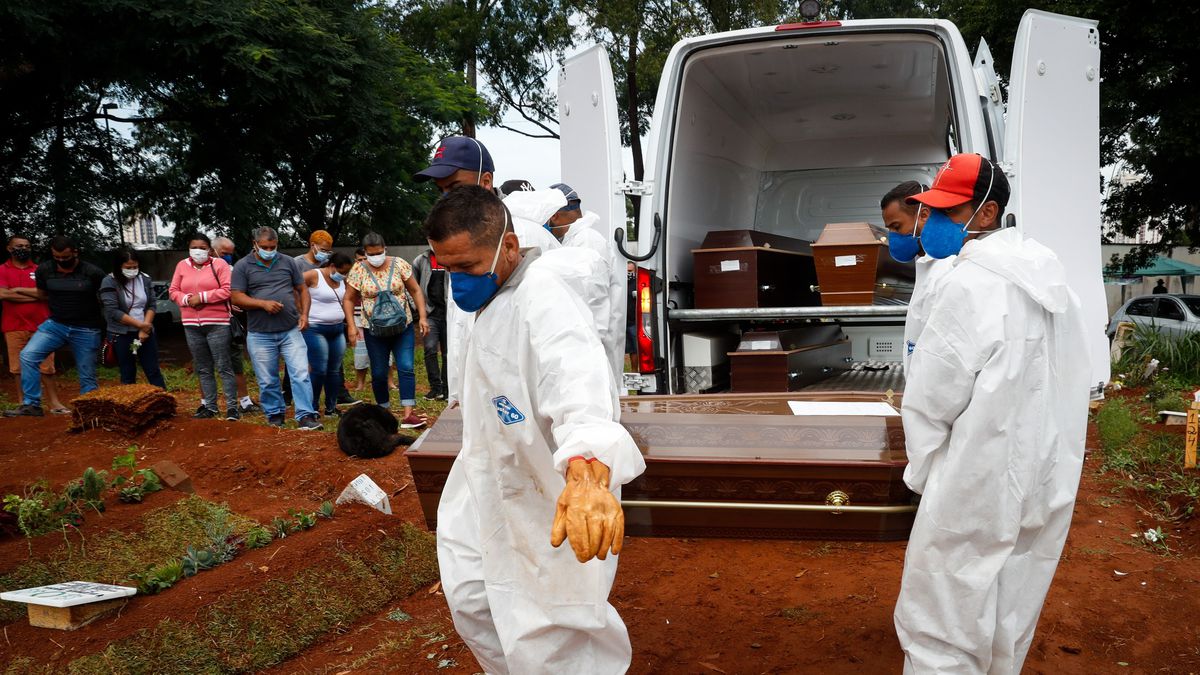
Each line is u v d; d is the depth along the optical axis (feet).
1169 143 45.93
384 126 58.80
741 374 16.80
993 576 8.07
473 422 8.33
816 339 19.75
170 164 61.26
